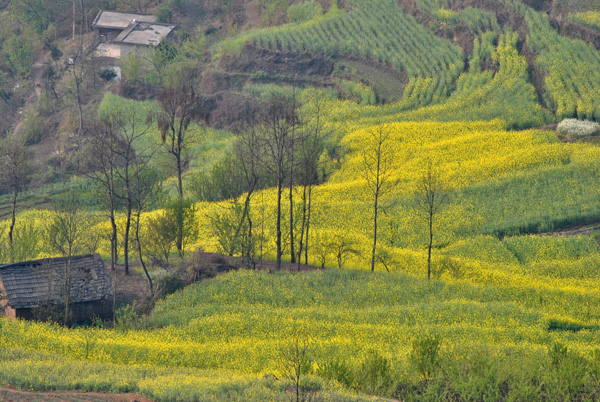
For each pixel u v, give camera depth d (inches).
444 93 3449.8
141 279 1659.7
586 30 3612.2
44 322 1338.6
